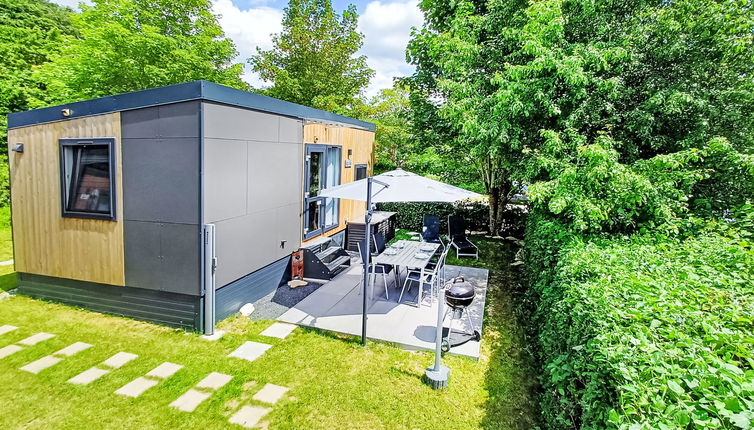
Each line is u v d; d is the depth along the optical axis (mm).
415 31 10172
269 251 6176
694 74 5645
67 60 13320
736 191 5379
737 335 1940
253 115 5562
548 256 4629
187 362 4184
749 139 5523
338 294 6234
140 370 4008
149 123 4793
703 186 5520
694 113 5609
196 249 4762
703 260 3373
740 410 1374
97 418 3303
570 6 6359
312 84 17938
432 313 5516
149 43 12836
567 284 3338
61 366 4043
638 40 5707
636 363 1827
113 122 4957
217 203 4934
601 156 4742
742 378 1521
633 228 5129
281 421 3320
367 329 4969
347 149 9172
